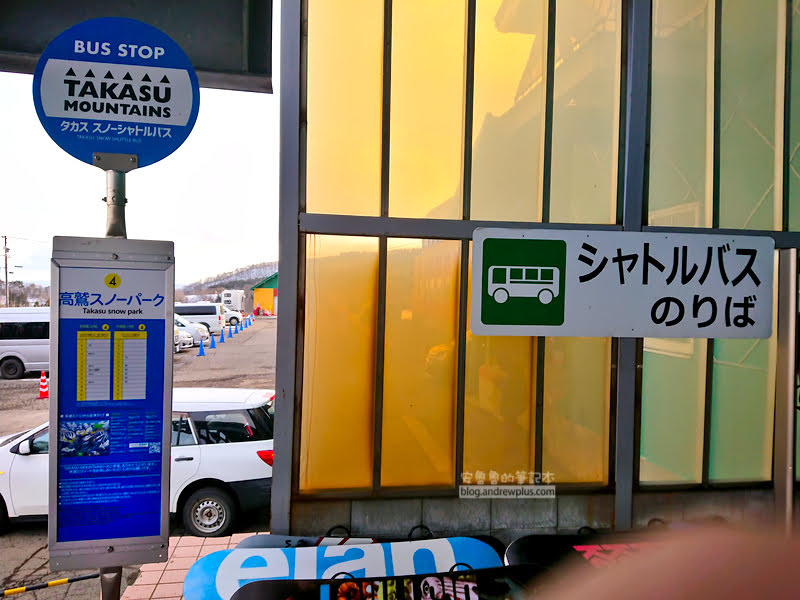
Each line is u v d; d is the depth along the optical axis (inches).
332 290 113.1
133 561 101.7
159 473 102.5
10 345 608.4
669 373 124.3
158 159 101.9
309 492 113.1
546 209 119.4
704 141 123.7
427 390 116.6
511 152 118.4
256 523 231.0
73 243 97.7
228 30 126.8
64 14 120.7
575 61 119.6
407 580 92.4
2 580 184.4
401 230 114.3
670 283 120.2
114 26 98.8
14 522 219.0
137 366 100.9
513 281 115.7
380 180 114.7
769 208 125.9
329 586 92.4
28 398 508.7
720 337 122.3
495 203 118.0
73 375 98.4
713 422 126.2
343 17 112.8
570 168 120.0
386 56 114.2
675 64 122.6
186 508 216.4
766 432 128.0
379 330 114.5
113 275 99.3
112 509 100.8
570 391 120.9
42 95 97.0
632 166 119.6
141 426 101.4
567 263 117.0
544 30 118.7
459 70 116.6
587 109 120.2
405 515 115.6
